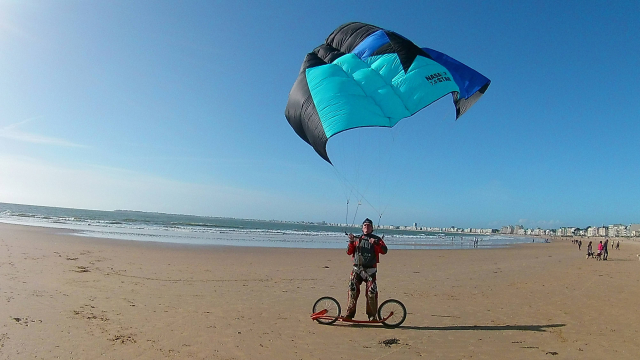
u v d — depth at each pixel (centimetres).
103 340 534
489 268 1881
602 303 949
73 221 5197
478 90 730
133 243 2331
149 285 980
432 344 577
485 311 830
